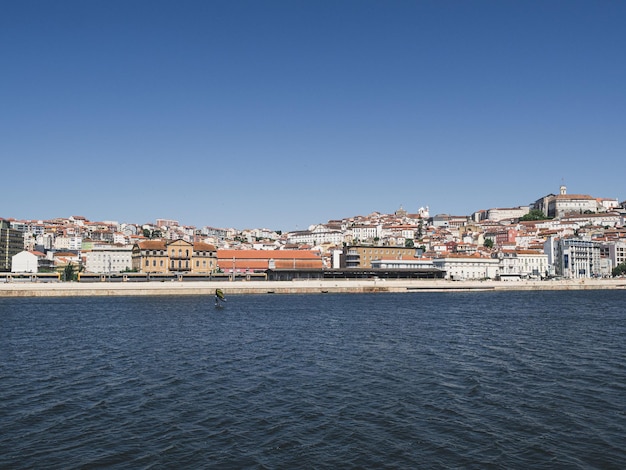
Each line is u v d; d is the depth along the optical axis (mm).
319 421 35969
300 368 52000
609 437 32938
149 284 180125
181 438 33125
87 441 32719
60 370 51469
